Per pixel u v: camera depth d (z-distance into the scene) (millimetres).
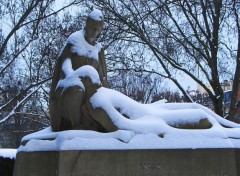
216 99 18922
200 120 5824
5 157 10938
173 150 5402
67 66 6117
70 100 5566
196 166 5430
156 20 19531
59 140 5371
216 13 19125
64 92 5605
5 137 34594
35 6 19250
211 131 5684
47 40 20641
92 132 5398
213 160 5492
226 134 5820
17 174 5465
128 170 5246
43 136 5629
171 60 19469
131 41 19266
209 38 18984
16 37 20734
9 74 22172
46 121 25531
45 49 20391
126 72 19766
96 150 5223
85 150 5203
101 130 5684
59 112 5910
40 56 21250
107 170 5203
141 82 30250
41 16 20188
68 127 5934
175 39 19203
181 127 5773
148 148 5344
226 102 24531
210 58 19016
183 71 19172
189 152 5441
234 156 5562
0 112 19844
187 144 5469
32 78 21672
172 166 5367
